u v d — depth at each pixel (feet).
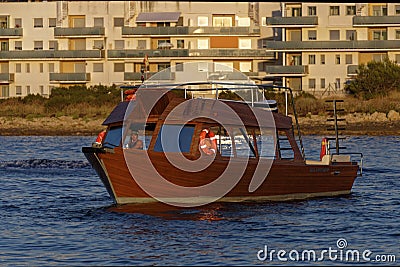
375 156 336.49
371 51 645.10
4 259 146.41
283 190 198.80
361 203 201.46
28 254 150.00
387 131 485.56
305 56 654.12
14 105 595.47
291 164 198.29
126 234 164.66
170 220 177.37
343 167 211.82
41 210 193.67
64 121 554.87
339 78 648.79
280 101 502.79
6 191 226.17
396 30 646.33
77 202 205.87
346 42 642.22
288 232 166.81
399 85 569.64
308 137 465.88
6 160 321.11
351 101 545.44
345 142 422.41
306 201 203.10
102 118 557.74
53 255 149.18
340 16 654.53
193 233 165.17
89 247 154.61
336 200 205.98
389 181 246.88
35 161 316.40
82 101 589.73
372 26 646.33
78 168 289.94
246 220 177.68
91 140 474.08
